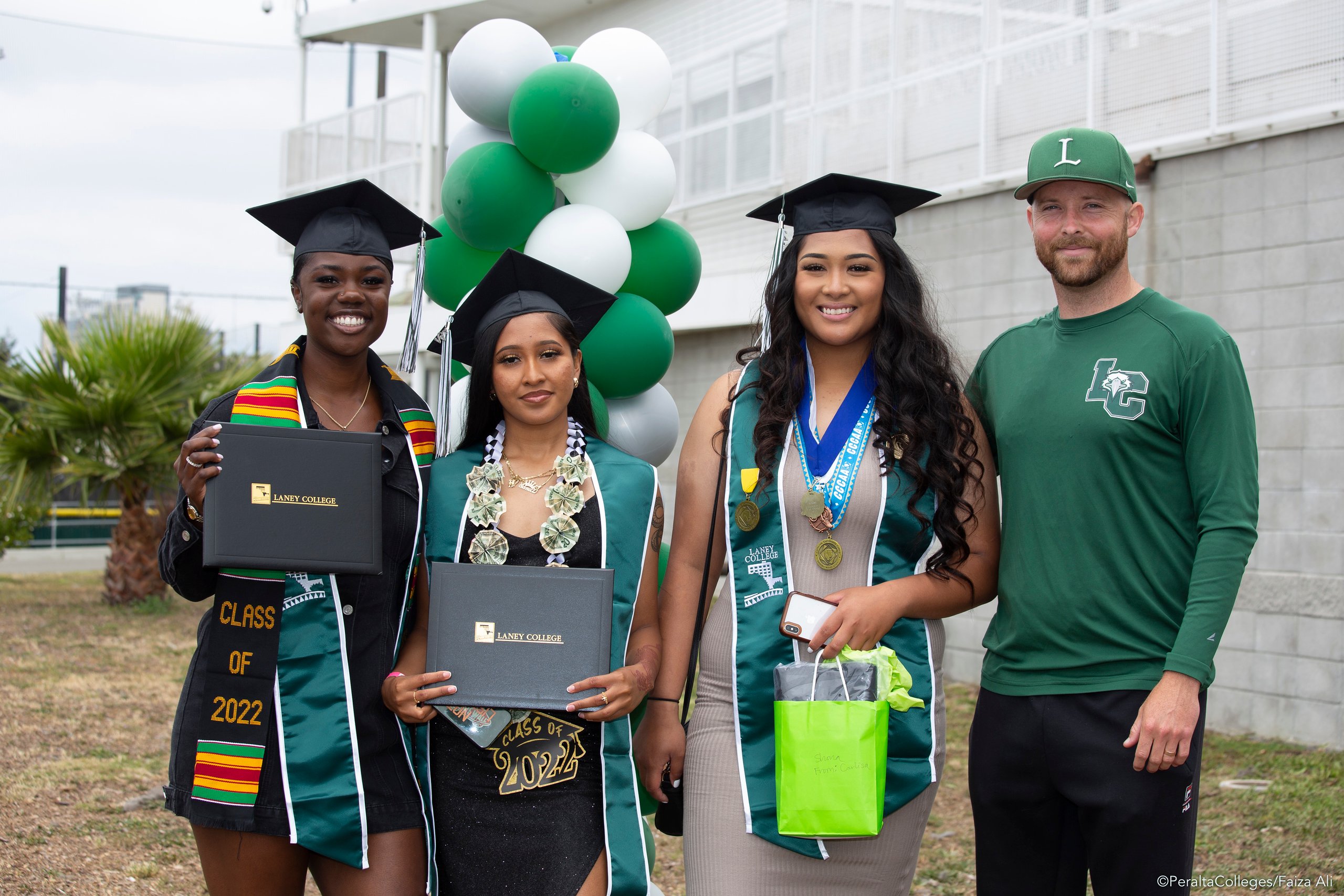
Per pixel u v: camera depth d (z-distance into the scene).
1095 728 2.60
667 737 2.80
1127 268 2.74
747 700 2.70
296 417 2.63
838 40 8.19
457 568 2.55
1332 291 5.73
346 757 2.55
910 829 2.71
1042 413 2.71
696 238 10.34
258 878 2.55
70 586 13.97
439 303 3.78
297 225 2.76
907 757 2.69
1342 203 5.68
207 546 2.40
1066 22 6.69
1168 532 2.62
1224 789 5.25
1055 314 2.88
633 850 2.62
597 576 2.55
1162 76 6.27
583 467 2.73
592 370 3.54
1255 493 2.54
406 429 2.78
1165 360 2.60
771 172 9.28
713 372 9.88
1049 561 2.67
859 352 2.85
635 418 3.72
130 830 5.01
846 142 8.14
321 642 2.57
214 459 2.43
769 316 2.86
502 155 3.43
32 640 9.59
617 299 3.60
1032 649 2.70
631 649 2.76
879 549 2.72
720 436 2.88
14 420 10.89
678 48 10.45
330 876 2.61
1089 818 2.64
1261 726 6.05
